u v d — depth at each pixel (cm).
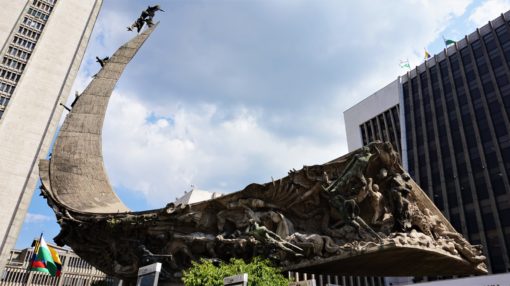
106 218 2127
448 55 7319
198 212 2006
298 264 1739
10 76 7044
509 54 6400
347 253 1642
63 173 2592
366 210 1783
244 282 1220
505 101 6131
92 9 8444
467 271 2005
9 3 7506
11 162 6456
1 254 5903
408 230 1742
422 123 7088
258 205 1936
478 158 6022
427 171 6606
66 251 6794
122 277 2064
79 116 2941
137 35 3569
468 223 5672
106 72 3262
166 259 1905
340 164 1880
